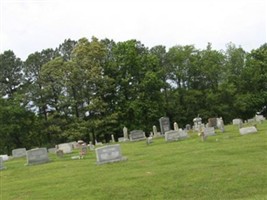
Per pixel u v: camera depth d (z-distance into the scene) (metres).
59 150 37.88
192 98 80.31
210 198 18.12
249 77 84.81
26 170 30.48
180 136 40.38
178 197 18.73
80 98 70.75
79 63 71.31
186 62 85.00
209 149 29.17
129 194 19.58
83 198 19.59
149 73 73.81
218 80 84.69
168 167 24.05
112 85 72.62
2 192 22.81
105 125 70.12
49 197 20.41
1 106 68.69
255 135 34.28
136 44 84.00
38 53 79.62
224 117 80.56
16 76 79.56
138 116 71.38
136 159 28.67
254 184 19.09
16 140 70.31
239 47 90.00
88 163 29.61
